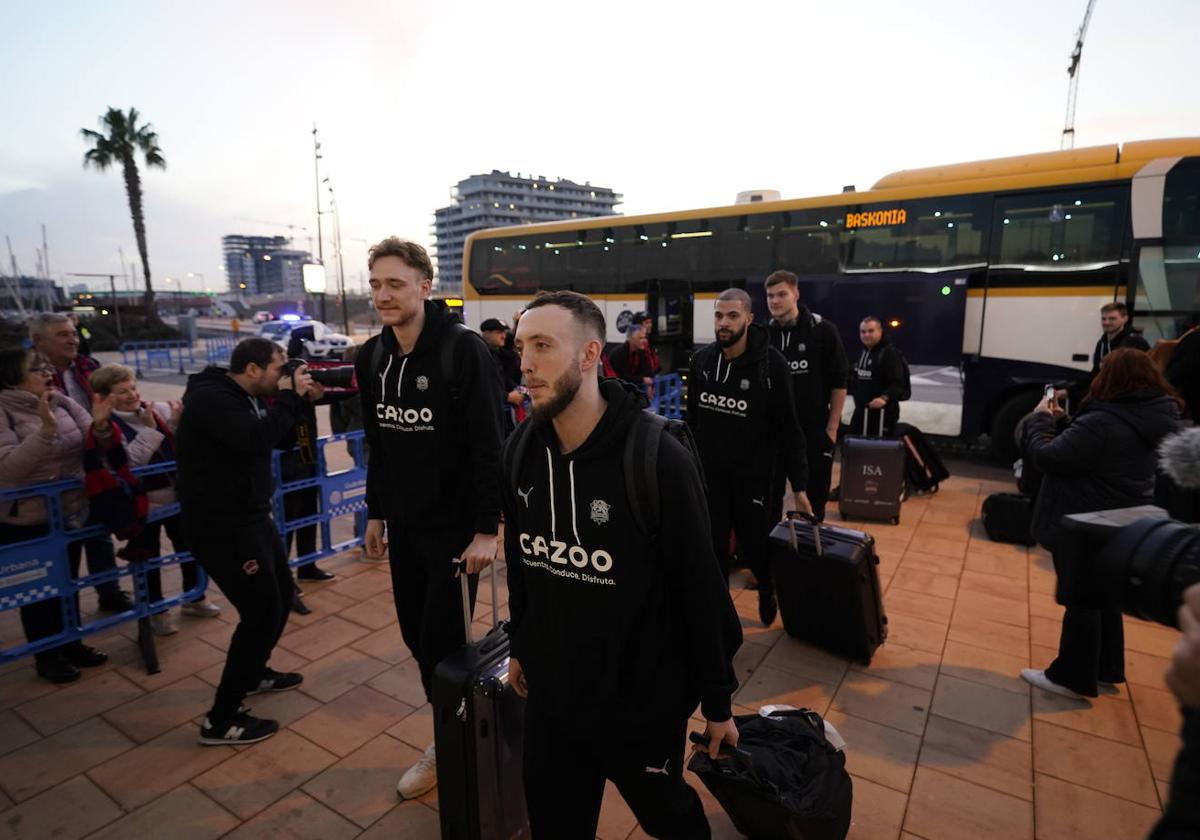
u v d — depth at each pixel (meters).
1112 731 2.88
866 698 3.16
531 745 1.66
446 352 2.33
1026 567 4.77
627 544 1.46
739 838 2.31
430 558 2.44
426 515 2.41
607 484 1.46
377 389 2.44
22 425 3.29
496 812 2.03
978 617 3.99
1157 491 1.96
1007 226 7.60
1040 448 2.91
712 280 9.89
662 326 10.52
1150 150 6.90
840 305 8.63
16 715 3.12
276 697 3.25
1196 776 0.80
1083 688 3.08
